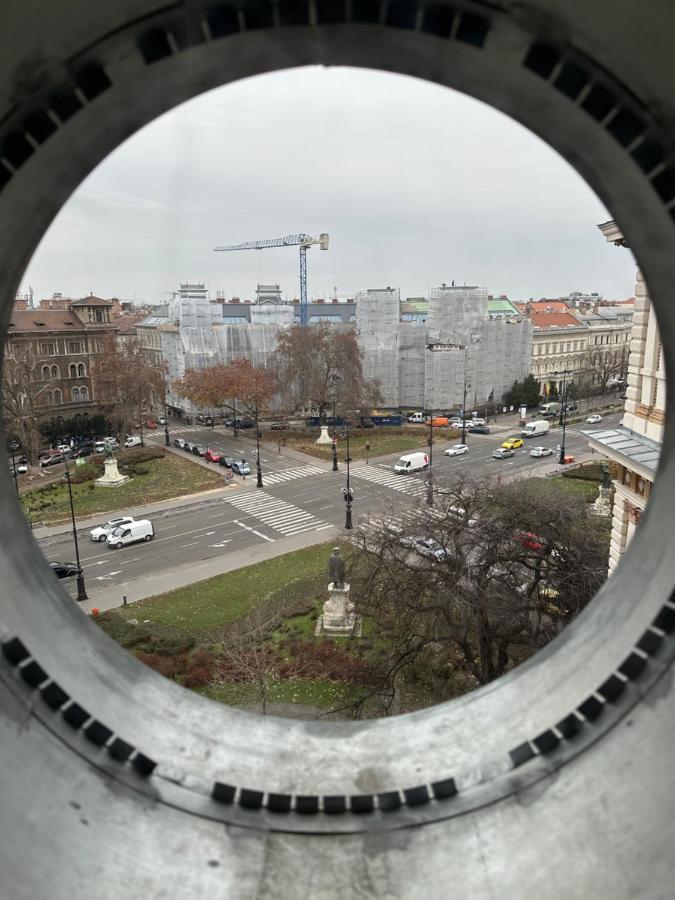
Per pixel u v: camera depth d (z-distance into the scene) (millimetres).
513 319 91812
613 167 4941
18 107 4219
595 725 5758
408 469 52719
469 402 83188
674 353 5918
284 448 63656
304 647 23641
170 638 24359
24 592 5750
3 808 4633
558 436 69188
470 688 20766
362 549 22922
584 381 89312
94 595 29469
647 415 21375
